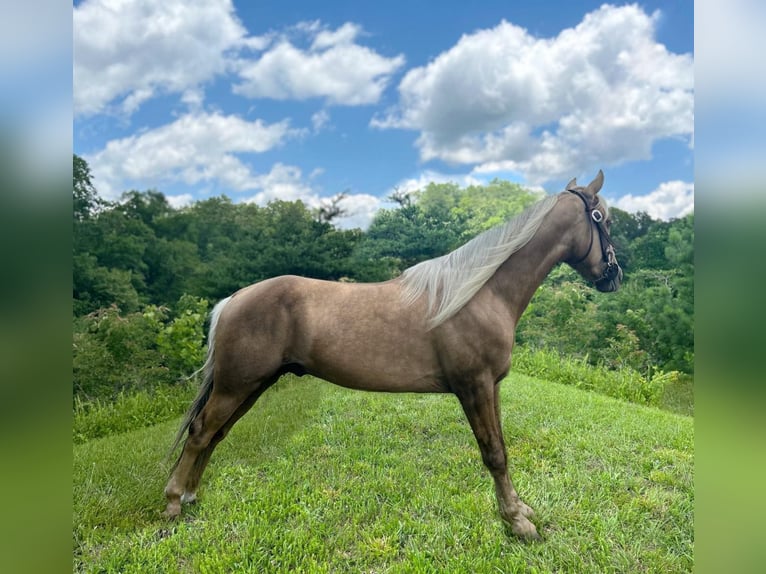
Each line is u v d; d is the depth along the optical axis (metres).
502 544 2.39
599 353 6.95
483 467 3.31
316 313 2.54
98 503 2.71
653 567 2.23
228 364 2.54
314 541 2.38
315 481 3.10
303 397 5.33
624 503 2.80
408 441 3.92
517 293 2.62
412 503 2.80
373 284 2.70
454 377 2.48
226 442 3.75
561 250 2.70
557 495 2.86
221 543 2.37
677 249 6.97
